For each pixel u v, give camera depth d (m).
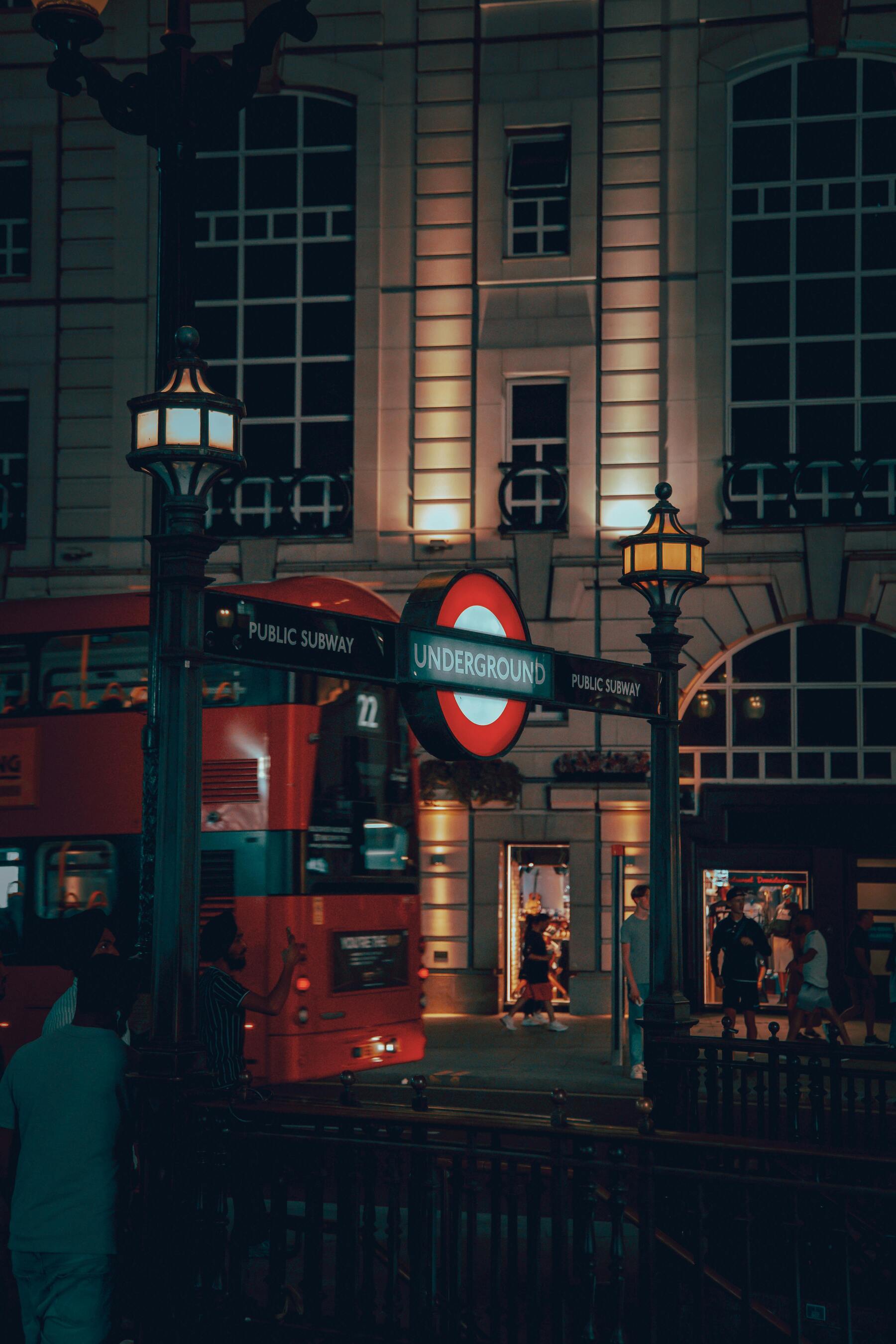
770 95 22.09
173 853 5.33
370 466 22.59
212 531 23.14
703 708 21.48
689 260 22.02
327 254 23.23
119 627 13.46
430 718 6.54
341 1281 5.38
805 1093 13.10
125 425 23.28
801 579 21.17
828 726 21.14
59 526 23.34
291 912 12.55
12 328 23.67
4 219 24.06
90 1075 4.60
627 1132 5.15
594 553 21.92
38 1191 4.53
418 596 6.68
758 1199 7.07
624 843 21.25
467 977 21.58
